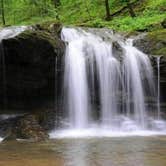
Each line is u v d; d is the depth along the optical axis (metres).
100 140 11.78
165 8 25.27
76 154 9.36
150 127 14.92
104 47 15.19
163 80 15.21
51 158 8.87
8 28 15.52
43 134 12.42
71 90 14.45
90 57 14.78
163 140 11.76
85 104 14.62
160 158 8.84
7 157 9.02
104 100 14.83
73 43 14.98
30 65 13.55
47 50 13.47
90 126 14.57
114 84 14.98
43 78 13.98
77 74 14.53
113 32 17.72
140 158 8.83
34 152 9.66
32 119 13.31
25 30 14.06
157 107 15.34
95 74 14.79
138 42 16.59
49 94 14.46
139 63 15.38
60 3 35.31
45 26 15.07
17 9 37.03
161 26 20.44
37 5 35.03
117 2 31.38
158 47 15.87
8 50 13.17
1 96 14.23
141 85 15.27
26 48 13.18
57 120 14.28
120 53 15.36
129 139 12.02
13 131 12.61
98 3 32.66
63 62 14.15
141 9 27.95
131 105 15.10
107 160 8.61
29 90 14.15
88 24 25.08
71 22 31.89
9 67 13.55
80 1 34.34
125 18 25.64
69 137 12.59
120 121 14.77
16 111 14.47
